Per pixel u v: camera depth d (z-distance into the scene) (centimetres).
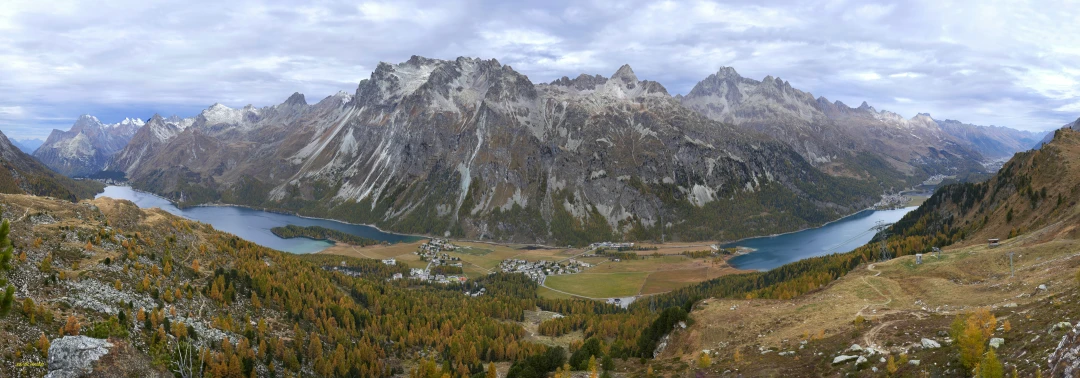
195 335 13175
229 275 17475
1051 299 8269
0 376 8556
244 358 13000
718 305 15412
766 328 12481
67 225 15488
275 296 17600
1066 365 5197
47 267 12719
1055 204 19850
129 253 15500
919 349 7806
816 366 8606
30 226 14650
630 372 11588
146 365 9044
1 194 15750
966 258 14225
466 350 18262
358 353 16088
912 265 14912
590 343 14738
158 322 12744
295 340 15550
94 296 12606
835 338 9762
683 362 11338
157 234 18250
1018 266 12825
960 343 6762
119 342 9069
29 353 9281
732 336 12706
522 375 13262
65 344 8306
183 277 16225
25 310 10394
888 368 7331
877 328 9562
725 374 9475
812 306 13200
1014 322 7619
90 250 14775
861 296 13350
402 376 16600
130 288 13850
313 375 14675
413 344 19000
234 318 15362
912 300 12150
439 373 15288
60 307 11506
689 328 13975
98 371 8262
